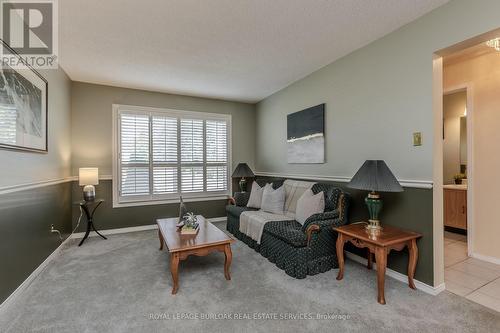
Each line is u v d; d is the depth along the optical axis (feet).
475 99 9.80
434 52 7.14
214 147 16.57
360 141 9.48
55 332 5.49
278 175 14.78
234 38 8.68
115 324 5.75
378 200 7.60
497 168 9.27
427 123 7.32
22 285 7.27
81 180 11.76
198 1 6.66
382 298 6.60
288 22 7.72
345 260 9.64
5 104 6.42
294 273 8.11
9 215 6.65
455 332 5.46
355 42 9.04
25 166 7.64
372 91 8.99
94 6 6.82
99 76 12.27
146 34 8.35
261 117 16.92
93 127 13.32
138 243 11.80
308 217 8.92
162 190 14.94
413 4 6.89
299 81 12.89
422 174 7.45
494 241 9.35
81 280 7.97
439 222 7.33
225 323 5.79
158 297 6.93
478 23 6.19
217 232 8.91
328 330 5.54
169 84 13.52
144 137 14.48
